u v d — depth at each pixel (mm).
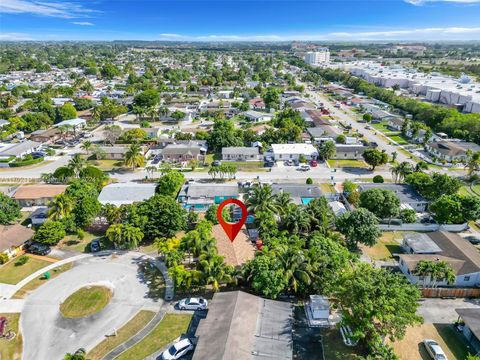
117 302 57156
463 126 151125
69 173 102875
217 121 158375
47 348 48469
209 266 56938
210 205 88562
